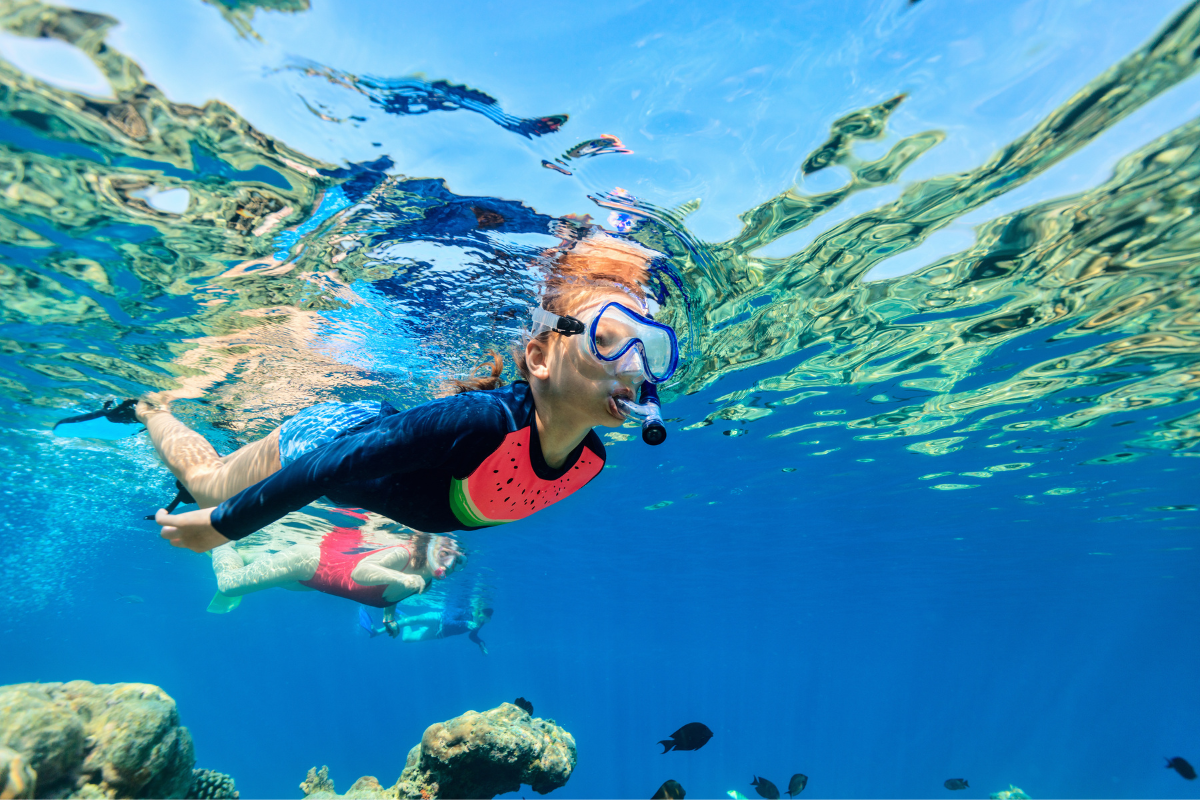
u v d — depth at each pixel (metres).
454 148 4.73
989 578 30.98
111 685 6.49
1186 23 4.04
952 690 117.94
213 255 6.07
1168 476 15.78
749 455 14.37
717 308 7.68
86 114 4.36
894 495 17.72
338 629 52.09
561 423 2.22
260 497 1.88
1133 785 67.31
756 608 40.94
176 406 9.88
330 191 5.18
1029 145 5.14
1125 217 6.11
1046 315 8.26
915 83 4.50
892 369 10.12
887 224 6.21
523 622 45.84
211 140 4.62
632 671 96.00
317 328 7.53
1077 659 73.06
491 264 6.18
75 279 6.45
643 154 4.90
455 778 8.16
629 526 20.64
